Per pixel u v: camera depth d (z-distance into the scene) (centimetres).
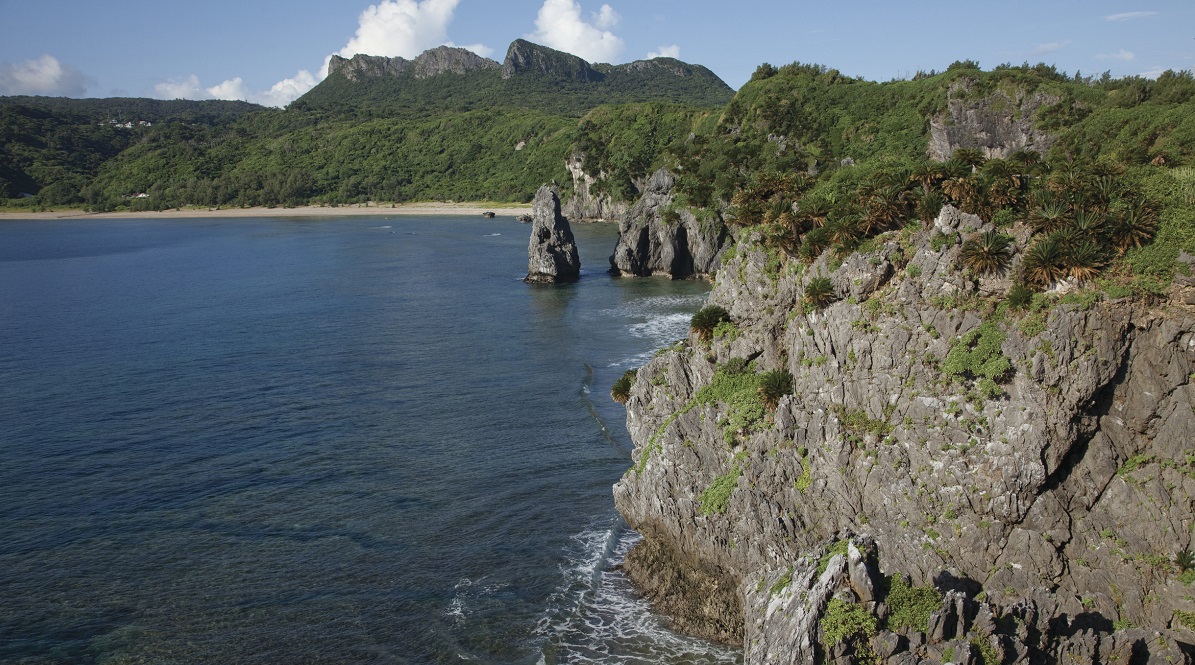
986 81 12950
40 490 4400
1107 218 2809
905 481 2822
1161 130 8088
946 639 2453
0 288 11400
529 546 3881
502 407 5825
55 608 3331
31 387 6247
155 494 4378
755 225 3866
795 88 16650
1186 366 2572
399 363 7044
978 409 2719
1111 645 2425
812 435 3080
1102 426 2661
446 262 14100
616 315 9169
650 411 3966
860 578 2523
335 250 16238
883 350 2912
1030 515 2652
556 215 11812
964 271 2875
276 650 3095
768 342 3512
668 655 3094
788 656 2481
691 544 3450
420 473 4672
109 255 15762
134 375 6612
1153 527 2558
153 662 3014
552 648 3127
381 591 3497
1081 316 2641
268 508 4234
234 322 8850
